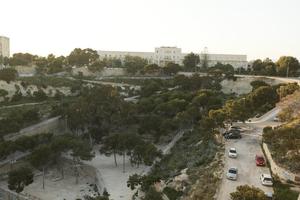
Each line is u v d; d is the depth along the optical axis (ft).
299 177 190.60
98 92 451.12
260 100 367.86
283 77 595.88
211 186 197.26
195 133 349.61
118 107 422.00
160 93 501.56
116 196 245.86
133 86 618.44
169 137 372.79
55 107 426.51
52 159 310.45
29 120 375.04
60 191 279.08
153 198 205.26
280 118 286.46
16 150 307.99
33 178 299.99
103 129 385.70
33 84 547.08
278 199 171.63
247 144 269.44
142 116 399.03
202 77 579.89
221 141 278.26
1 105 444.55
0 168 305.94
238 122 337.52
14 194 265.95
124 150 310.86
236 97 486.79
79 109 399.44
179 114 366.84
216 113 295.48
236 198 156.87
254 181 200.34
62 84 573.74
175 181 221.66
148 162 290.97
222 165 224.33
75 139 336.08
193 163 247.91
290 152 217.77
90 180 303.48
